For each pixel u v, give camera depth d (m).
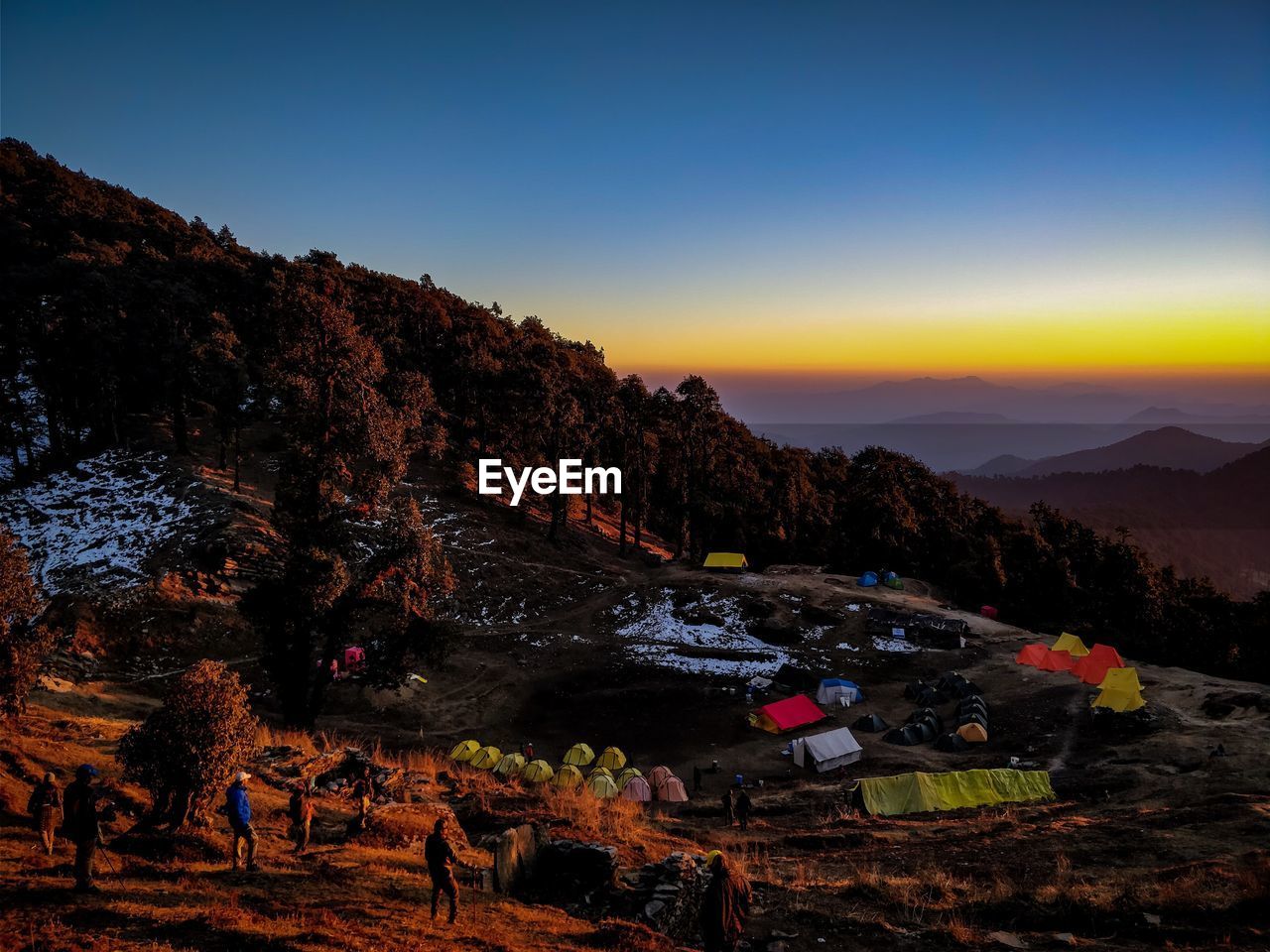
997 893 20.58
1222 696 44.38
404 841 21.33
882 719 49.97
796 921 19.25
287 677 39.75
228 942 12.58
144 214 151.88
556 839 21.83
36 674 22.55
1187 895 18.69
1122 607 91.69
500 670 59.03
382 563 40.50
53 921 12.45
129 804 19.72
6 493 73.38
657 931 16.95
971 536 110.50
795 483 110.81
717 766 44.47
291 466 39.81
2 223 107.38
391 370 91.19
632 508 111.12
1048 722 45.97
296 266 115.50
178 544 60.28
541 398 87.56
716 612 69.06
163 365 76.62
